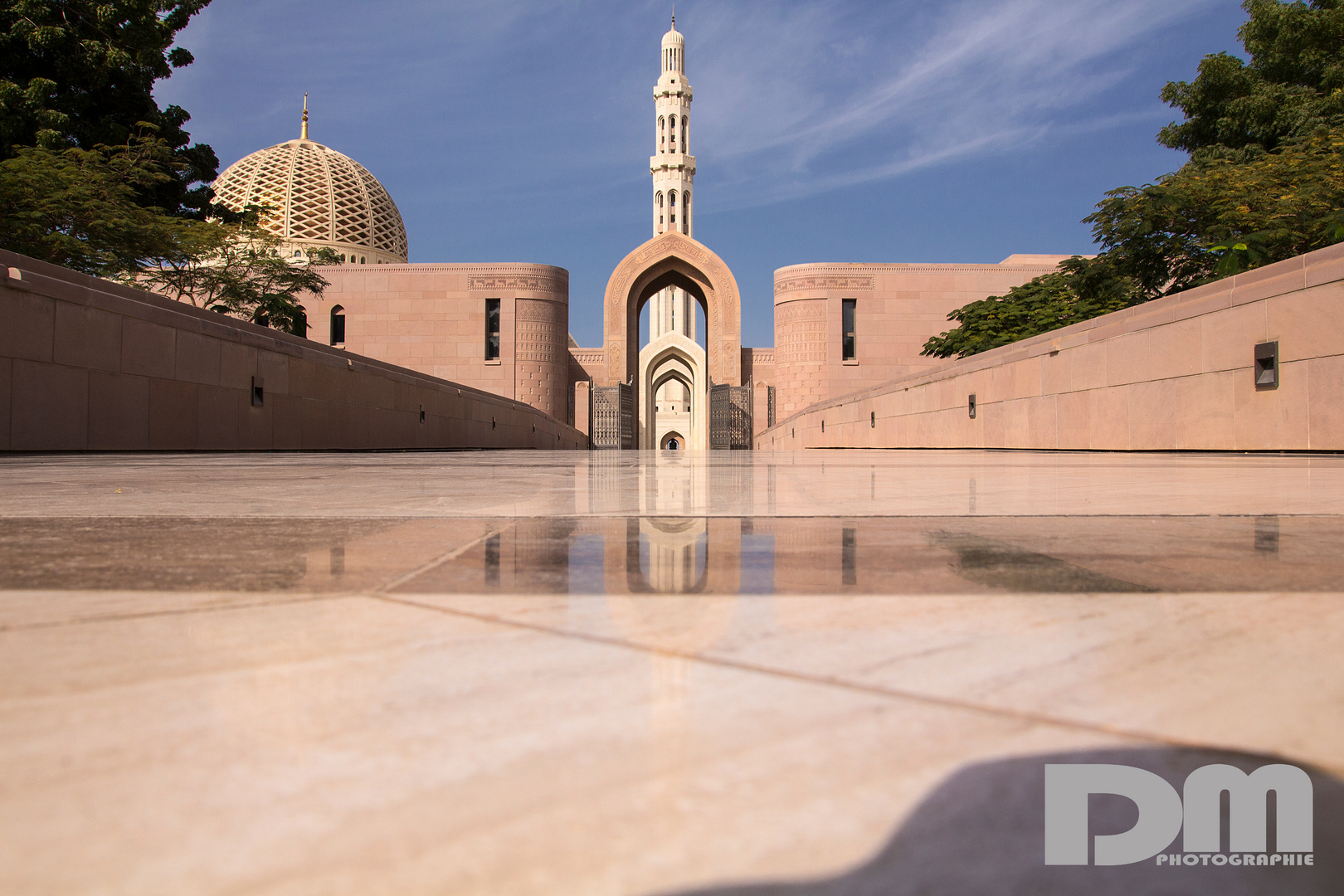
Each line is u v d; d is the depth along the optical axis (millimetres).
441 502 3477
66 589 1472
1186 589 1474
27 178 18422
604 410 44625
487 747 710
